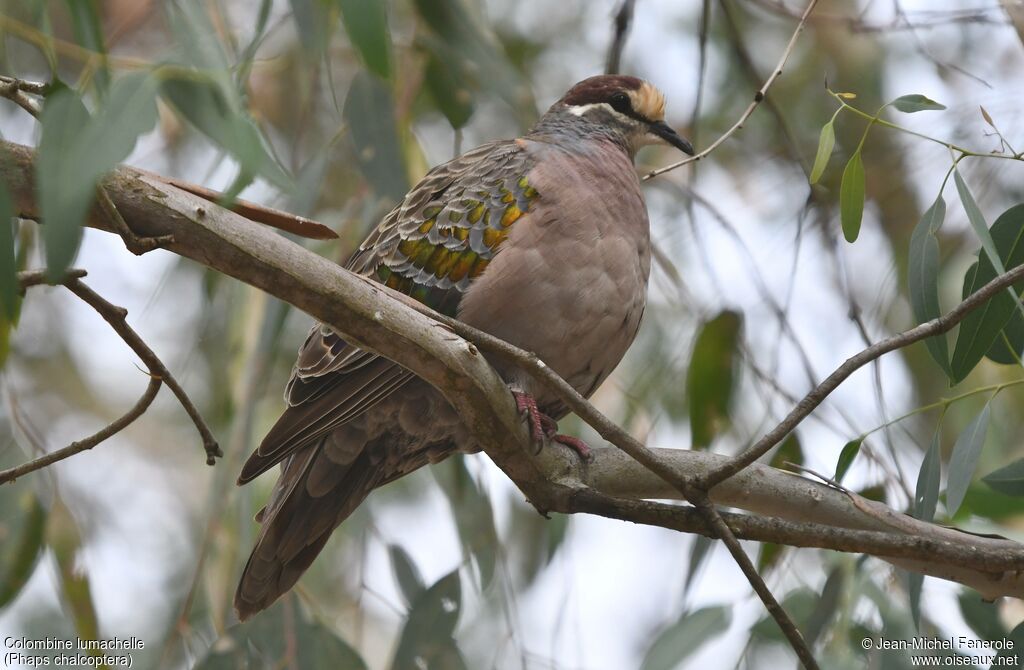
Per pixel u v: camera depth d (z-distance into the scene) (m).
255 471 7.02
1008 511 7.46
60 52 8.93
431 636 8.16
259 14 6.50
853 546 5.51
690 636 7.43
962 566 5.45
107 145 4.91
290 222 5.69
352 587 10.51
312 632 8.17
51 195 4.73
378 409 7.28
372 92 8.62
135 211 5.28
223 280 9.25
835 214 10.59
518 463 6.62
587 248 7.20
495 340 5.81
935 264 6.19
